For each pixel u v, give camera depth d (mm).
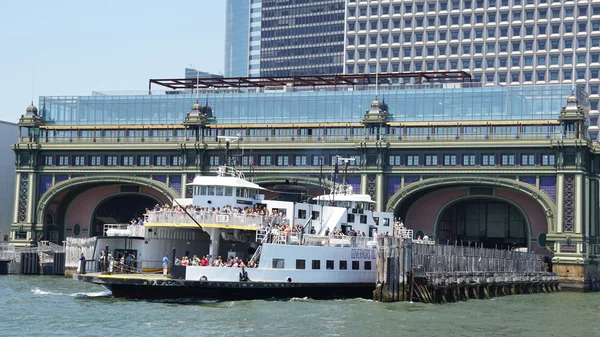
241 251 97438
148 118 155750
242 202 96562
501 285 118375
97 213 160625
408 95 146000
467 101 143375
